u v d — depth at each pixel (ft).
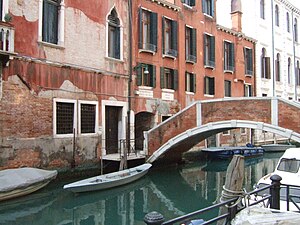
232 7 81.20
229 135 76.23
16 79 37.60
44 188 36.60
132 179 42.80
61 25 42.57
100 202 36.45
